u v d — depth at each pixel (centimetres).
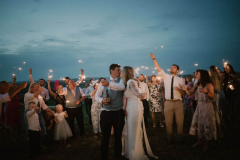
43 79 660
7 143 480
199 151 368
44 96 650
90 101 678
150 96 600
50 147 440
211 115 362
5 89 283
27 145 462
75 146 438
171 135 424
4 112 537
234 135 453
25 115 382
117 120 318
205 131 361
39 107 389
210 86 358
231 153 350
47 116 450
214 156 340
